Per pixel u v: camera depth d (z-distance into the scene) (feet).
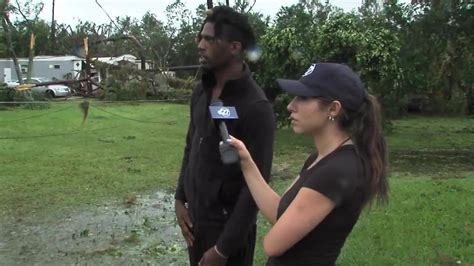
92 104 77.66
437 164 35.86
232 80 7.61
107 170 31.09
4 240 18.16
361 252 15.51
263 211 6.25
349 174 5.44
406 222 18.51
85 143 41.83
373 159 5.62
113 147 40.04
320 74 5.68
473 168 34.32
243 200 7.38
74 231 19.27
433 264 14.70
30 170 30.58
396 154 40.14
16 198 24.11
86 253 16.87
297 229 5.44
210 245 8.11
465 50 55.06
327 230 5.51
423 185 25.54
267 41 45.24
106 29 154.51
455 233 17.30
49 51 159.22
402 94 57.26
